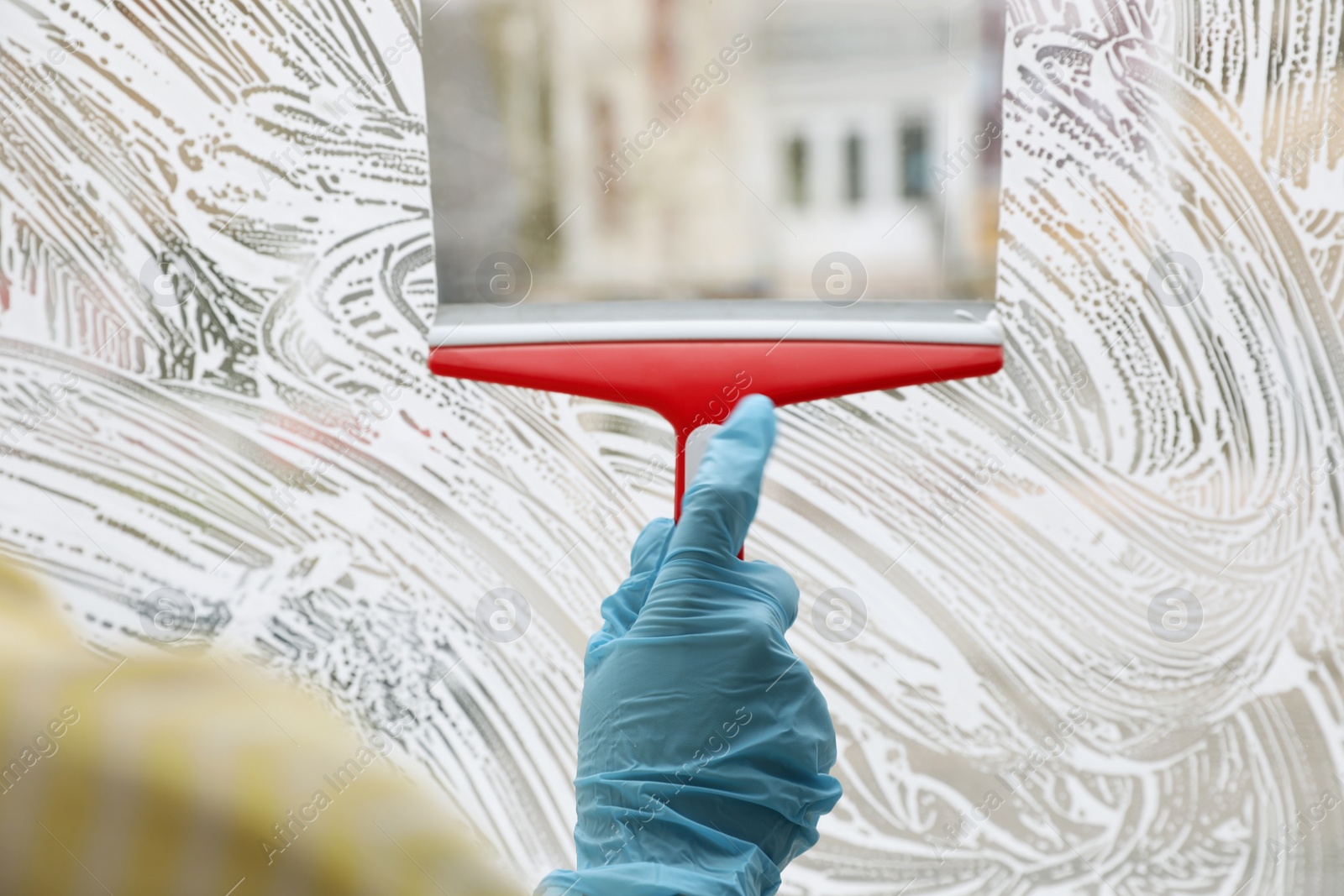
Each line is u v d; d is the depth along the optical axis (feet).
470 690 2.70
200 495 2.77
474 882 0.49
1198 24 2.67
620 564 2.79
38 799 0.44
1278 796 2.59
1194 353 2.75
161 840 0.44
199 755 0.45
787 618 2.02
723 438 1.94
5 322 2.78
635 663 1.87
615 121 2.11
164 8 2.74
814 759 1.88
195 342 2.81
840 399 2.81
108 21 2.74
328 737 0.49
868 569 2.77
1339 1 2.66
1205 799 2.60
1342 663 2.68
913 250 2.06
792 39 2.12
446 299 2.06
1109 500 2.77
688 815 1.79
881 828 2.61
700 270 2.05
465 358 1.97
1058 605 2.75
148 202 2.79
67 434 2.78
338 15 2.75
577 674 2.72
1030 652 2.73
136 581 2.72
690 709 1.82
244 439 2.80
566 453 2.81
